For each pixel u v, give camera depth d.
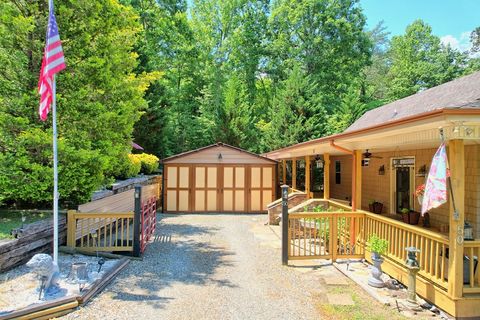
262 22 30.23
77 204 8.03
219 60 30.62
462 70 27.41
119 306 4.58
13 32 6.67
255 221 12.32
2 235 5.85
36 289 4.76
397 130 4.57
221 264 6.75
